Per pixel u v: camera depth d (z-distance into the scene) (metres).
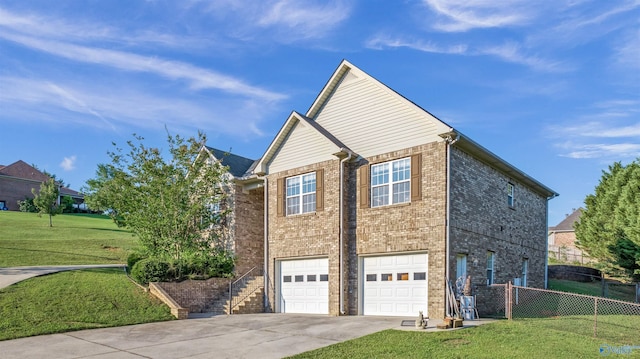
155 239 22.89
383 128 18.47
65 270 21.33
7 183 64.50
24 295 16.78
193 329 15.06
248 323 16.30
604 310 19.23
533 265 23.83
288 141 21.62
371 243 18.16
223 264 21.91
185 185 22.73
